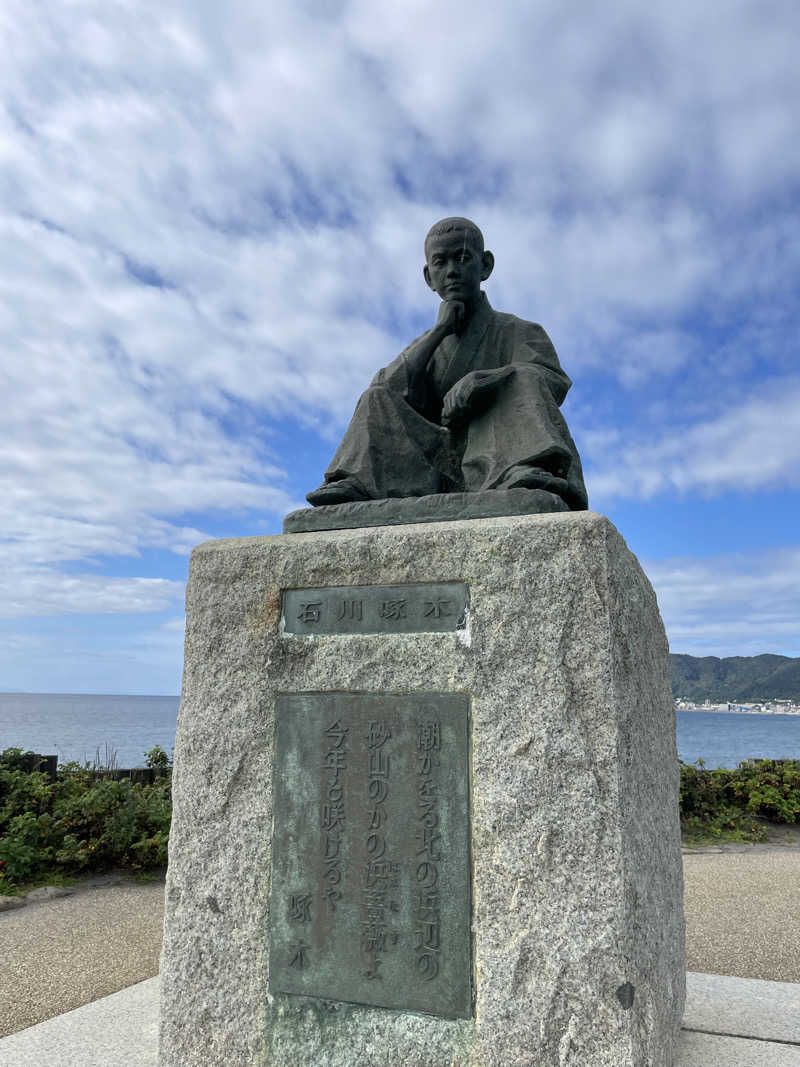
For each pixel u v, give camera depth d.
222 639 2.83
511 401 3.26
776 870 7.23
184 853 2.72
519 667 2.42
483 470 3.22
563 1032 2.17
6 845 6.43
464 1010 2.29
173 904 2.70
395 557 2.65
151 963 4.42
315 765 2.61
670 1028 2.56
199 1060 2.56
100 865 6.82
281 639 2.74
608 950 2.18
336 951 2.46
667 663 3.31
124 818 6.75
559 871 2.26
